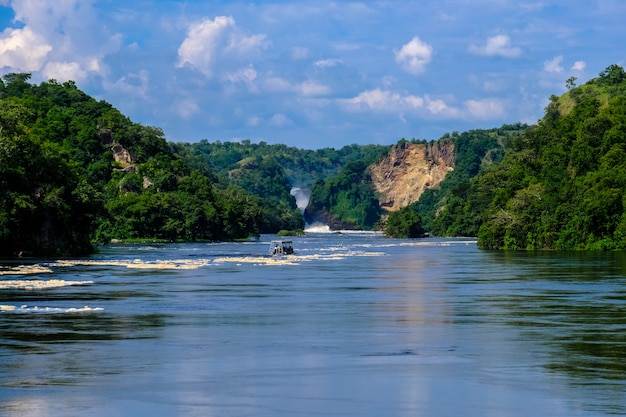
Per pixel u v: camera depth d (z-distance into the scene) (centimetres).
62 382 4844
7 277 12262
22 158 19175
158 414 4197
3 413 4191
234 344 6075
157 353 5703
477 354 5688
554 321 7350
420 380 4903
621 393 4581
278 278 12462
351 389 4691
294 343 6122
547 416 4159
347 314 7825
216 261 17750
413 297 9462
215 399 4475
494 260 18188
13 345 5988
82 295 9512
